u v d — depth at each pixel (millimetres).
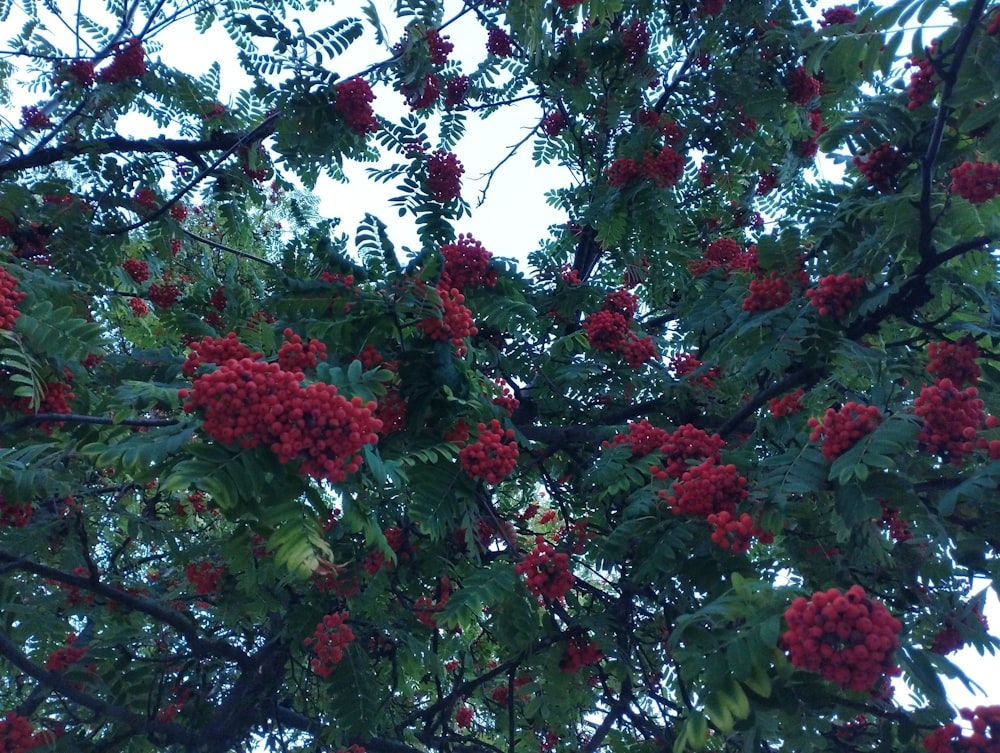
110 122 7137
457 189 5887
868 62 3381
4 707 6371
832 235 4359
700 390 5543
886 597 3982
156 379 4336
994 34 3168
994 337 3959
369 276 4070
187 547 5754
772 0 6664
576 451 5816
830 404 4363
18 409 3428
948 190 3682
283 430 2617
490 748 6066
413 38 6074
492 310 4809
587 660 4531
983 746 2600
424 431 3826
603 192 6805
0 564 4664
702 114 6957
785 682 2832
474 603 3707
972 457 3369
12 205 5695
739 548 3316
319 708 5977
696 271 7031
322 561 2701
